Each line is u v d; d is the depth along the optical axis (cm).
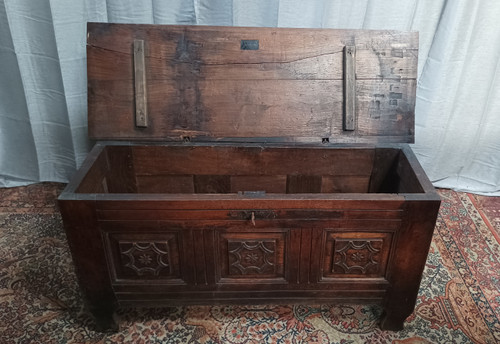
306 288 148
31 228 212
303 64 165
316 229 135
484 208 236
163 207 130
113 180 178
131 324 163
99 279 144
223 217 132
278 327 162
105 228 133
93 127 164
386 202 129
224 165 182
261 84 165
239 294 150
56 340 155
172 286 147
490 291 180
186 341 156
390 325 159
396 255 140
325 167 182
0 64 214
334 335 159
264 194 132
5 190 242
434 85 218
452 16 199
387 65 165
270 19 202
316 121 166
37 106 227
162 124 165
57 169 247
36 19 202
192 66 164
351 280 146
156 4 197
